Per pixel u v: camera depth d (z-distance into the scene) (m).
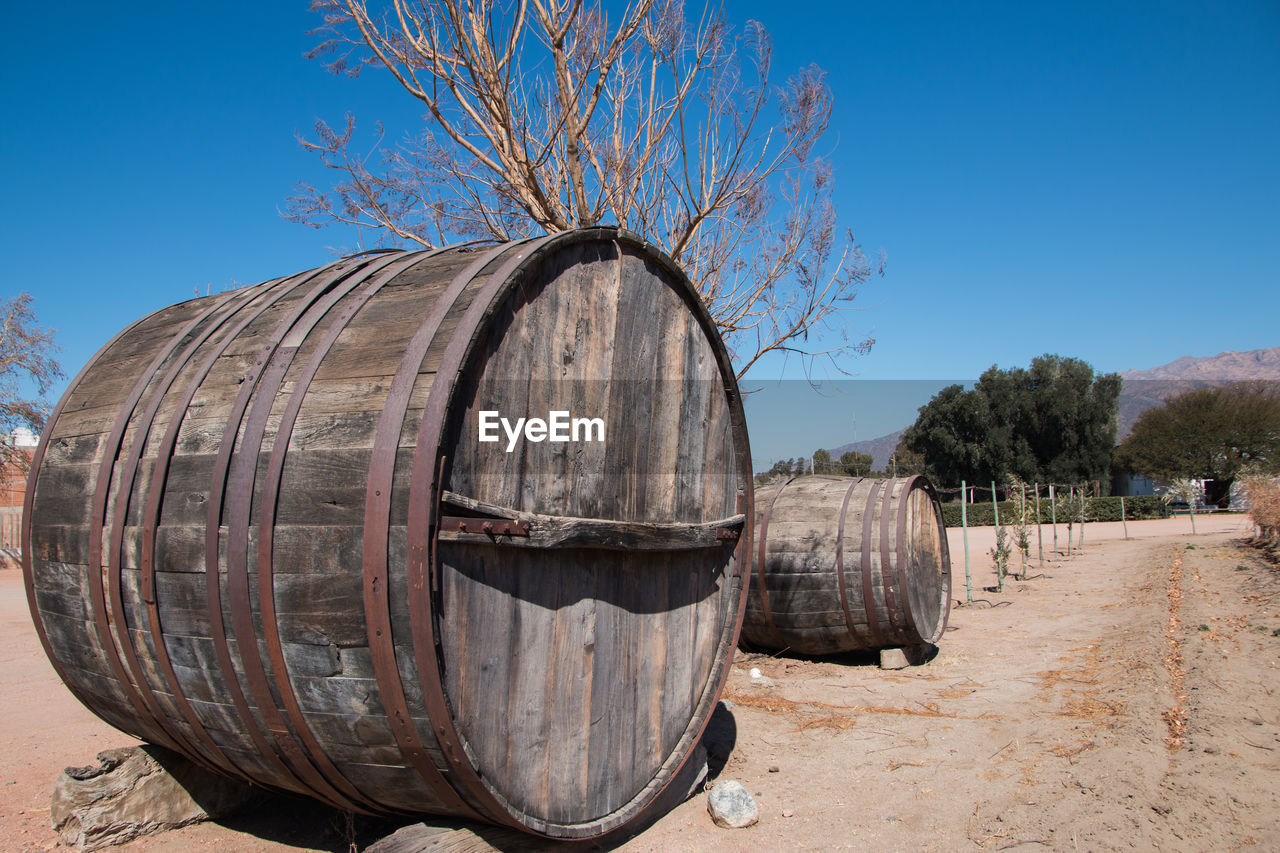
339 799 3.27
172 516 3.19
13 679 7.82
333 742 2.95
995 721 6.14
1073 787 4.61
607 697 3.79
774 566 8.13
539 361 3.39
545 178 9.23
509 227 9.44
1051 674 7.67
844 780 4.96
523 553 3.30
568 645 3.54
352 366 3.11
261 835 4.15
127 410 3.67
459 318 3.04
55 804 4.06
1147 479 57.62
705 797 4.66
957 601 12.98
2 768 5.22
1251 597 11.38
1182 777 4.58
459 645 2.94
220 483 3.02
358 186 8.86
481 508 2.95
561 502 3.52
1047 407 46.88
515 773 3.23
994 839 4.03
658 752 4.19
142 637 3.34
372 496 2.72
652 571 4.16
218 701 3.16
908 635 7.85
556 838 3.37
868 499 8.16
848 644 8.12
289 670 2.88
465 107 8.56
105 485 3.50
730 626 4.82
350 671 2.80
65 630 3.78
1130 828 3.98
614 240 3.89
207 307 4.41
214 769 3.84
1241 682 6.55
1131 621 10.27
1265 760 4.80
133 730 4.00
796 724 6.19
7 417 22.62
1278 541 18.09
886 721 6.24
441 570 2.85
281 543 2.87
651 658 4.14
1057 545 23.39
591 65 8.37
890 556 7.70
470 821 3.34
